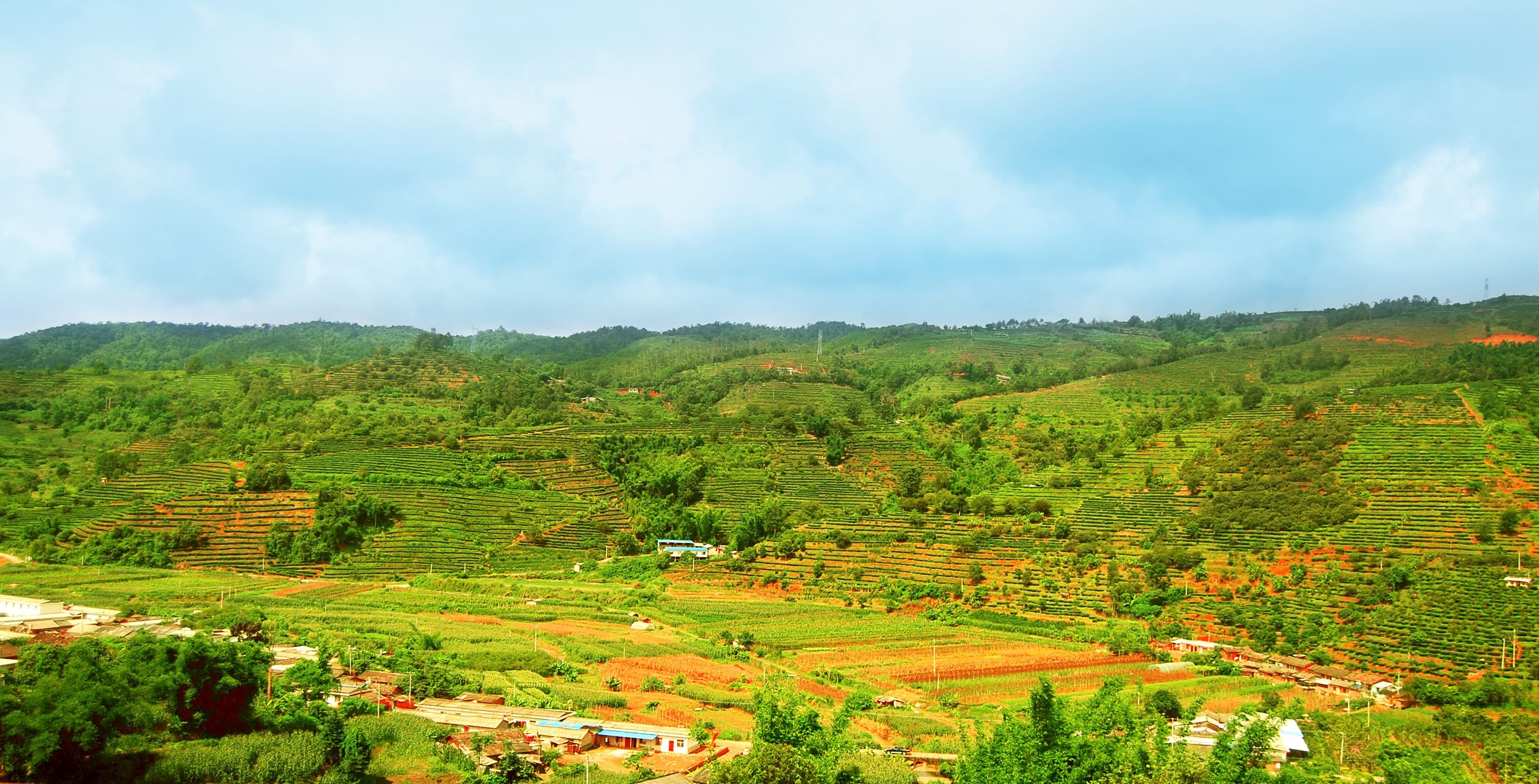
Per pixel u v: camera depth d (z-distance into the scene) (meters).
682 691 84.50
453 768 58.69
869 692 87.12
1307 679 90.00
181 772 51.31
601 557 155.38
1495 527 117.06
